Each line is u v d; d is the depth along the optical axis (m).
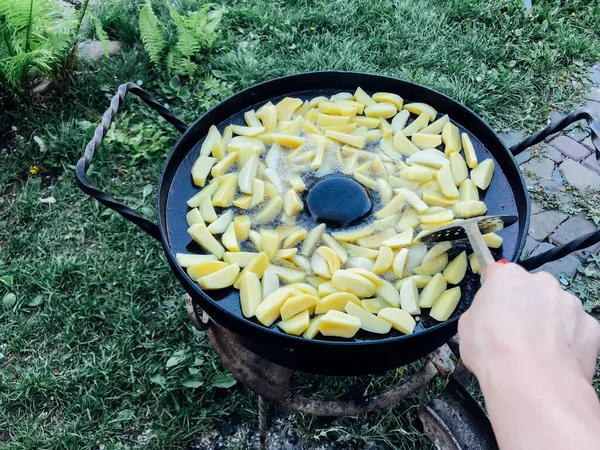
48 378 1.55
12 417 1.52
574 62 2.45
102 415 1.52
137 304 1.73
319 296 0.94
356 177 1.10
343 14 2.62
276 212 1.05
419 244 1.00
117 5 2.56
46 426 1.50
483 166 1.10
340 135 1.16
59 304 1.71
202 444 1.48
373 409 1.18
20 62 1.99
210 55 2.43
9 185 2.05
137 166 2.10
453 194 1.05
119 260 1.83
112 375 1.58
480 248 0.82
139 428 1.50
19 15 1.96
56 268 1.78
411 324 0.90
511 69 2.44
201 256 0.99
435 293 0.93
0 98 2.17
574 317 0.55
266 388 1.17
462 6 2.61
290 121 1.21
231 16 2.61
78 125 2.17
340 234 1.01
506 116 2.26
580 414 0.45
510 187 1.08
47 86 2.29
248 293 0.93
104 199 0.95
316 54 2.41
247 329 0.88
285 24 2.57
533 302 0.55
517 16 2.58
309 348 0.86
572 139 2.20
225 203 1.06
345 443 1.47
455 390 1.11
